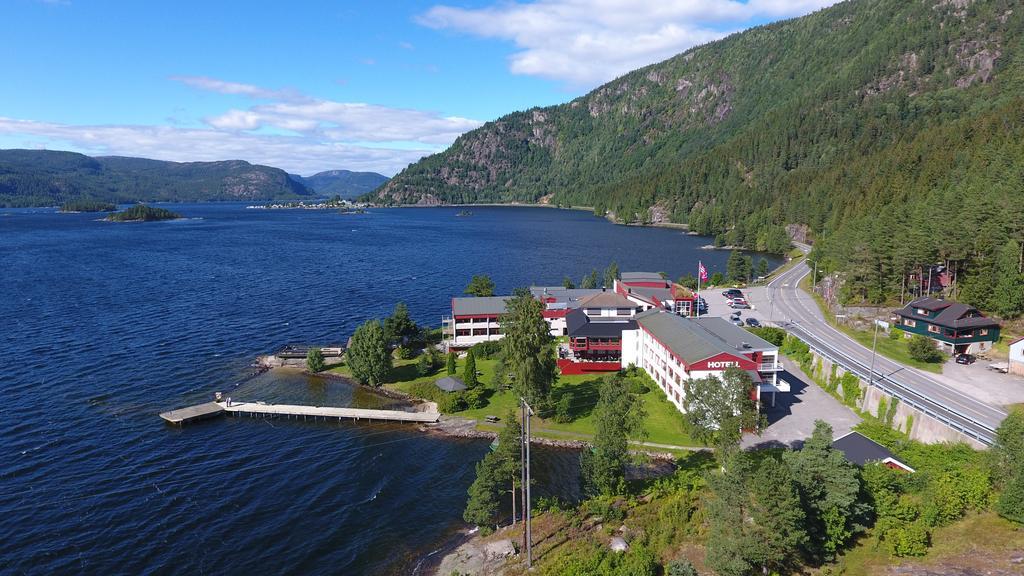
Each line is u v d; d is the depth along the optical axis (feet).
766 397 294.46
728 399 219.00
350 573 189.88
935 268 412.36
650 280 487.61
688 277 626.64
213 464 260.21
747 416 216.74
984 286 349.20
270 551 200.54
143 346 427.33
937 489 171.01
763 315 449.06
